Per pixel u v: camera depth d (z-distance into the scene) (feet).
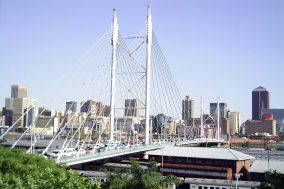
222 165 510.58
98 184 206.08
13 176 204.33
